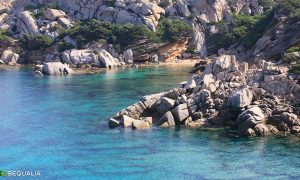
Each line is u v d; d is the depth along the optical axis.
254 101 56.19
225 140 50.16
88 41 148.62
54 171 42.50
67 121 60.81
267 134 51.44
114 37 146.50
